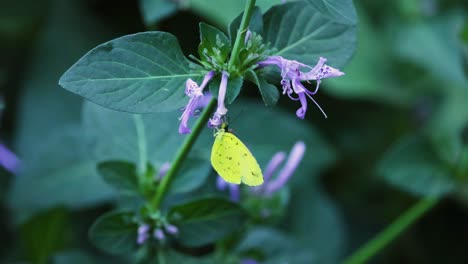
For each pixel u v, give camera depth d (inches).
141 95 22.5
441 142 30.8
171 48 22.7
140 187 25.9
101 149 26.9
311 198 32.2
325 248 31.8
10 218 31.1
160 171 25.8
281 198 28.2
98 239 25.2
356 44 23.8
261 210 28.0
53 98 33.4
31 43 34.3
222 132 22.3
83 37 34.9
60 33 34.6
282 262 29.5
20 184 29.2
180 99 22.7
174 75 22.7
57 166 29.4
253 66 22.6
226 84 22.4
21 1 34.1
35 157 29.4
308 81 22.5
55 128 32.8
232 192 27.7
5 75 33.9
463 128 31.3
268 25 23.7
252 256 28.3
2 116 33.4
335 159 31.8
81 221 31.3
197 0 30.3
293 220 31.9
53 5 34.9
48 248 29.6
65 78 22.2
